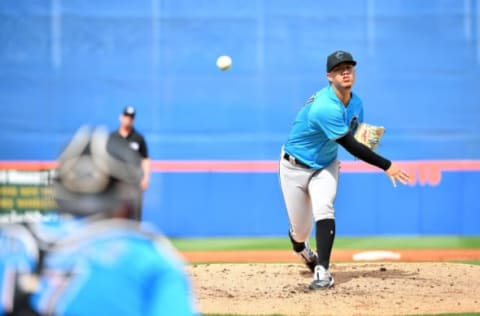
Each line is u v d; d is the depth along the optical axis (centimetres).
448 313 2436
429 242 5109
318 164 2800
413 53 5469
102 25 5472
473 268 3391
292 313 2444
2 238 786
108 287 749
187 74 5450
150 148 5403
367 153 2672
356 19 5462
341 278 3105
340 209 5353
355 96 2748
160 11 5469
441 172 5403
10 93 5453
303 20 5450
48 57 5466
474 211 5394
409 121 5466
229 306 2559
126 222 783
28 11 5456
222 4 5453
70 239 770
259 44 5453
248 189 5353
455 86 5462
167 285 759
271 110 5428
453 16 5466
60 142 5447
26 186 4834
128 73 5462
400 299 2681
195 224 5353
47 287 754
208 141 5409
